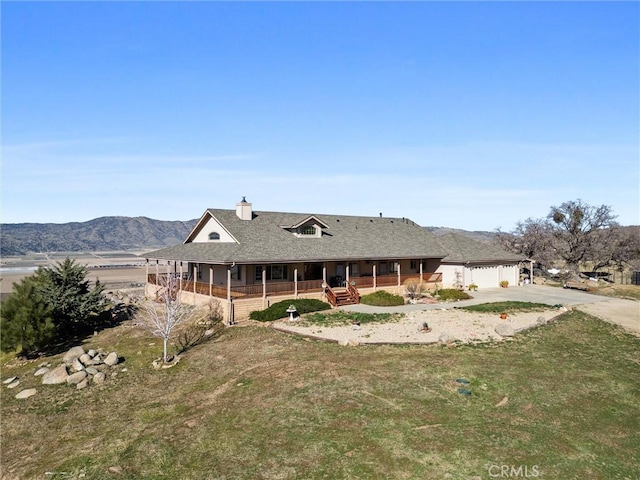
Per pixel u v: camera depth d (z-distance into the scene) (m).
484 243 44.50
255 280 32.53
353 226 39.81
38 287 26.59
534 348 20.69
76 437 13.99
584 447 11.78
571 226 51.22
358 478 10.34
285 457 11.38
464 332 23.19
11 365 22.61
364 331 23.59
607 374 17.45
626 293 38.22
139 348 23.25
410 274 39.91
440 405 14.18
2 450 13.51
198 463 11.48
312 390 15.57
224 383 17.50
